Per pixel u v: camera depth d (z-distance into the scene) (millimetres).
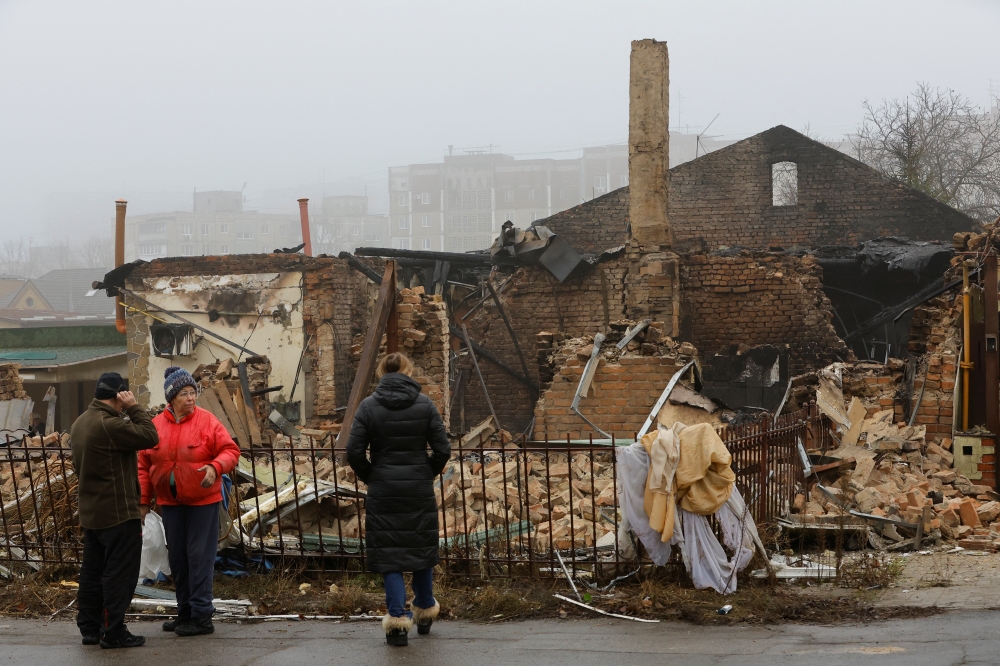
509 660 5051
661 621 5816
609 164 111500
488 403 22781
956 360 12328
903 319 22391
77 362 26219
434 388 14047
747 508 6574
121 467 5629
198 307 22719
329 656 5219
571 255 21703
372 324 12008
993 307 10953
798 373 21859
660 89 20094
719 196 27500
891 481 9859
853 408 12031
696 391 13234
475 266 24125
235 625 6047
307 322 22047
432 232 113000
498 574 6648
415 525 5461
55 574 7164
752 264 22172
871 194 26781
